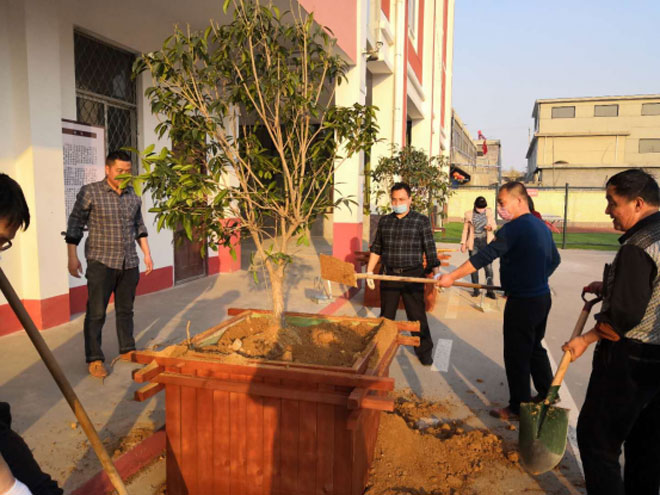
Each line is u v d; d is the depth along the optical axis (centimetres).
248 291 843
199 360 275
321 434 260
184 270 912
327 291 848
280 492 269
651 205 236
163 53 321
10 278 554
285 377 262
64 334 564
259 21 318
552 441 258
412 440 342
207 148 345
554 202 2966
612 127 4541
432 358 538
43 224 568
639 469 252
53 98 572
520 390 386
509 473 317
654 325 225
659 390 230
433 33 1869
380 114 1266
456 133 3294
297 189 338
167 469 286
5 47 539
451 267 1211
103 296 448
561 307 821
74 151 648
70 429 352
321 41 701
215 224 321
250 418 270
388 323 348
